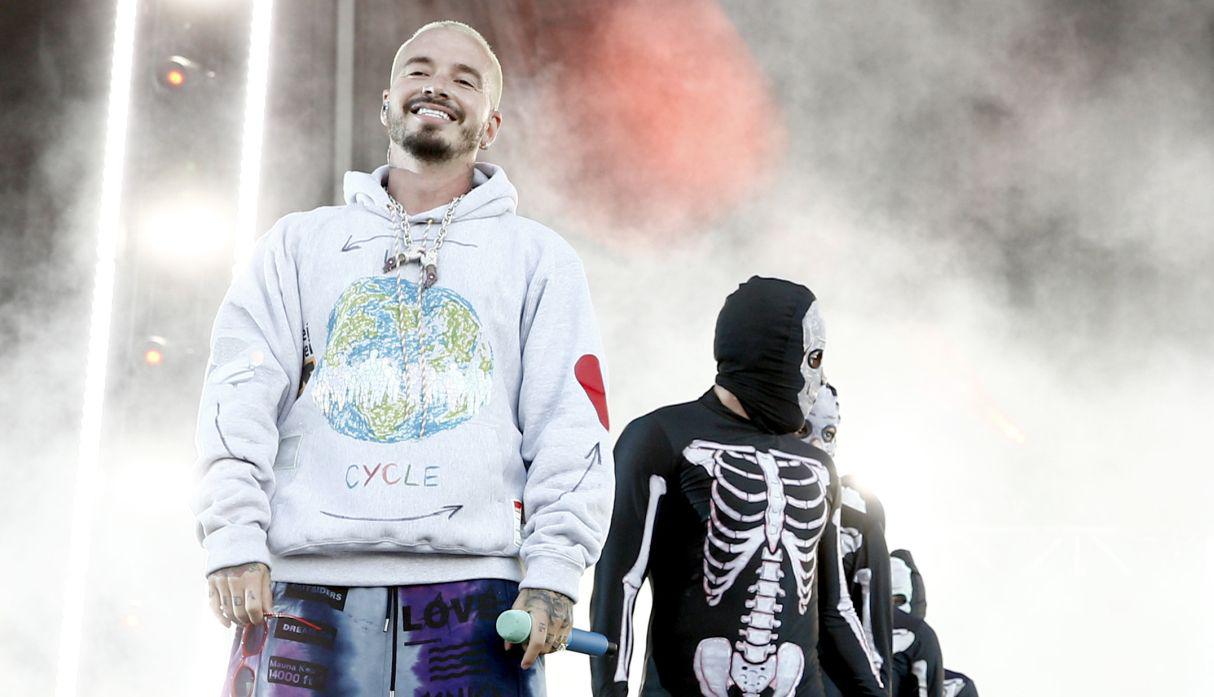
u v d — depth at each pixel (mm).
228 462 8531
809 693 12547
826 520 13250
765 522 12633
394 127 9570
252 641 8422
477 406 8805
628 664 12219
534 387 9000
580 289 9359
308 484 8594
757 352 13047
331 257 9242
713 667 12336
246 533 8312
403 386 8750
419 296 8984
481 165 9922
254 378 8828
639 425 12859
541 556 8500
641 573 12430
